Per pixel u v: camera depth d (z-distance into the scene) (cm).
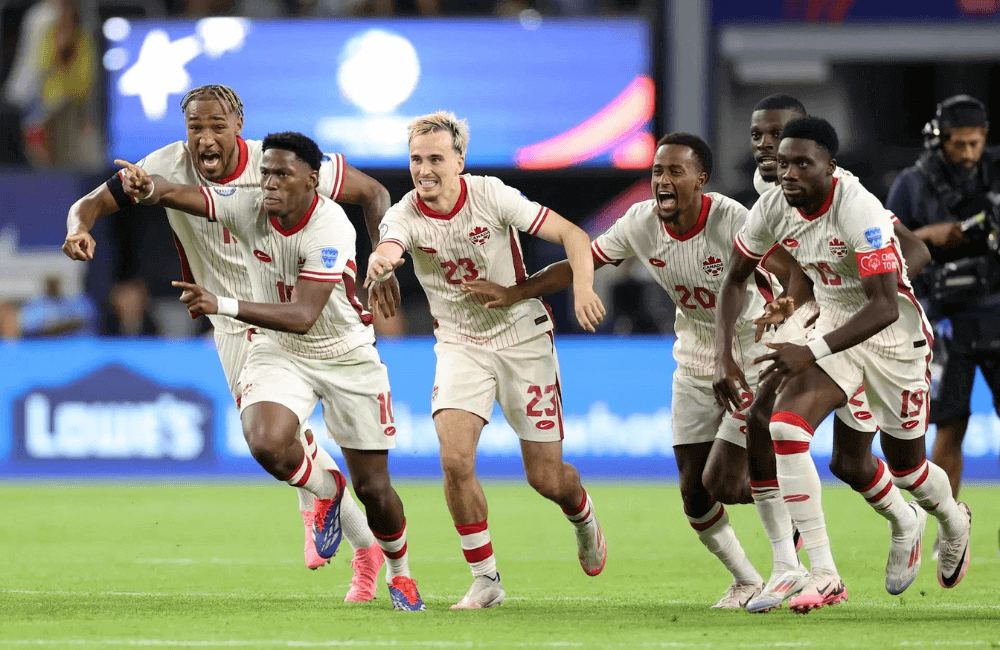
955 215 2725
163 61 5700
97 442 4847
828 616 1956
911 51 6188
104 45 5709
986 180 2712
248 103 5709
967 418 2794
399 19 5653
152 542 3164
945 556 2258
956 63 6356
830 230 1984
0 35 6125
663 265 2214
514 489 4519
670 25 5919
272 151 1994
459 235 2141
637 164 5759
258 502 4128
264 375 2123
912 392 2078
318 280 2019
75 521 3619
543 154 5738
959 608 2052
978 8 6181
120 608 2067
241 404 2127
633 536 3247
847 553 2886
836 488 4503
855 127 6397
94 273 5972
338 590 2344
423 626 1856
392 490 2094
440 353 2198
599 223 6181
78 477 4834
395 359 4809
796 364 1898
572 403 4784
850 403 2056
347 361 2131
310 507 2302
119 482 4775
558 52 5691
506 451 4844
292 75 5688
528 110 5716
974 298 2745
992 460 4656
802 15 6197
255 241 2081
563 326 5847
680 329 2280
